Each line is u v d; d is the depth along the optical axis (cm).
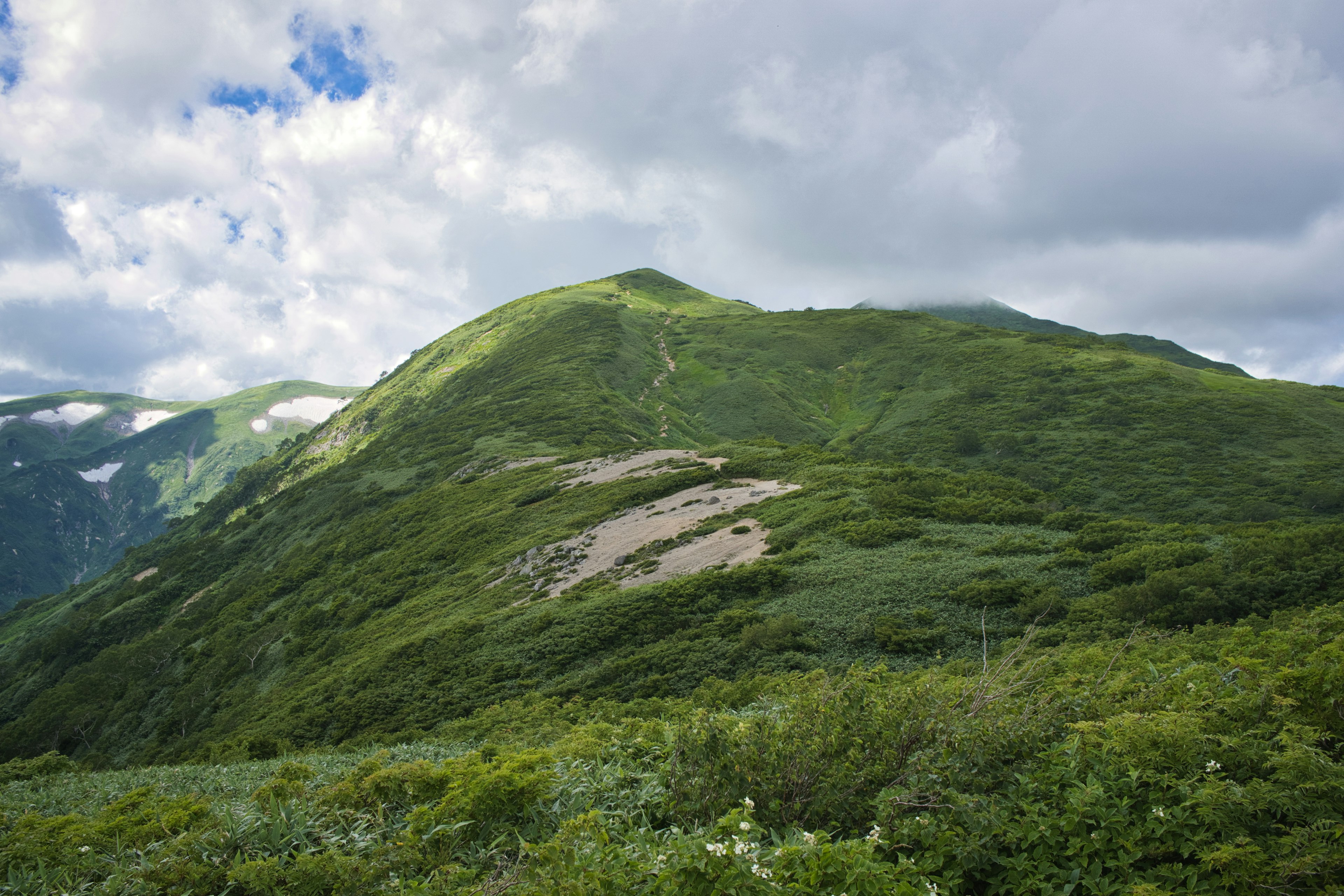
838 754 611
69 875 649
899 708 627
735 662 2623
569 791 695
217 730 4531
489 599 4538
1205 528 2956
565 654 3170
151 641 6888
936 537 3394
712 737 637
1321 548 2453
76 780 1541
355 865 568
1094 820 491
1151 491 6762
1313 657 611
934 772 557
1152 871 446
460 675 3403
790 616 2725
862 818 565
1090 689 732
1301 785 452
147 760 4800
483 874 582
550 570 4606
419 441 10681
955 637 2417
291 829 668
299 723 3578
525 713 2350
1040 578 2692
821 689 683
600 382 12138
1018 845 498
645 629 3145
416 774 752
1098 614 2319
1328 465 6600
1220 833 456
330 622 5762
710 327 16438
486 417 10775
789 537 3784
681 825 595
